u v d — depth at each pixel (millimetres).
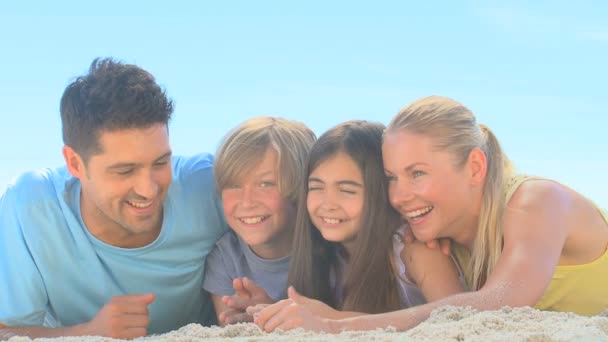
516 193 3104
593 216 3262
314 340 2266
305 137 3848
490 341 2121
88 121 3324
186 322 4078
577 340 2133
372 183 3395
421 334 2297
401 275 3447
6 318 3617
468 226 3223
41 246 3596
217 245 3936
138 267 3732
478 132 3205
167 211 3713
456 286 3201
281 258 3801
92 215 3604
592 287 3244
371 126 3535
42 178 3736
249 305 3498
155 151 3381
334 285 3652
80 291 3738
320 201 3402
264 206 3631
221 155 3664
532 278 2762
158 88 3428
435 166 3066
